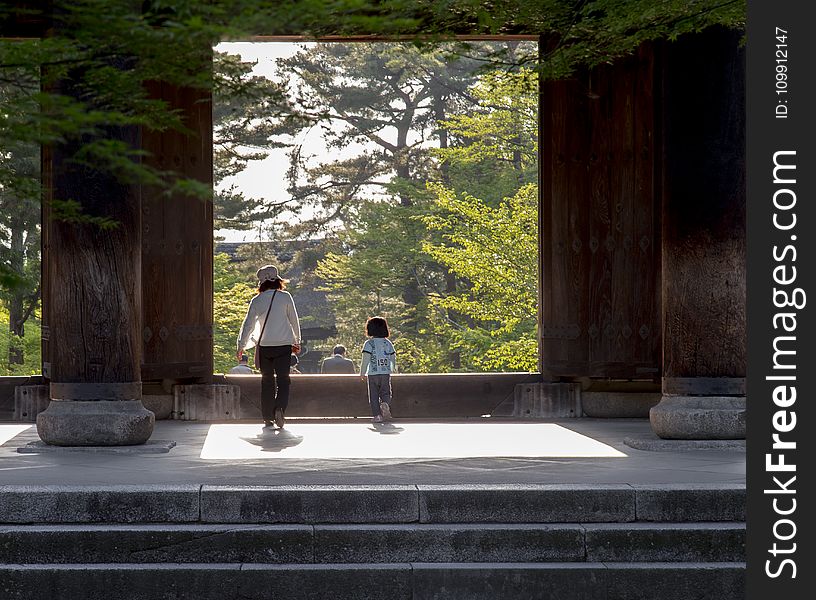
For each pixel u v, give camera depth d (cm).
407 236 3731
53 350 1058
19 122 489
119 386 1046
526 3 864
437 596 721
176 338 1350
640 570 727
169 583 713
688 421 1050
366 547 741
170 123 557
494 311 3069
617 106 1337
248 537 738
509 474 866
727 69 1053
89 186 1030
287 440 1153
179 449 1062
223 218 3631
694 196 1062
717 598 730
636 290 1331
